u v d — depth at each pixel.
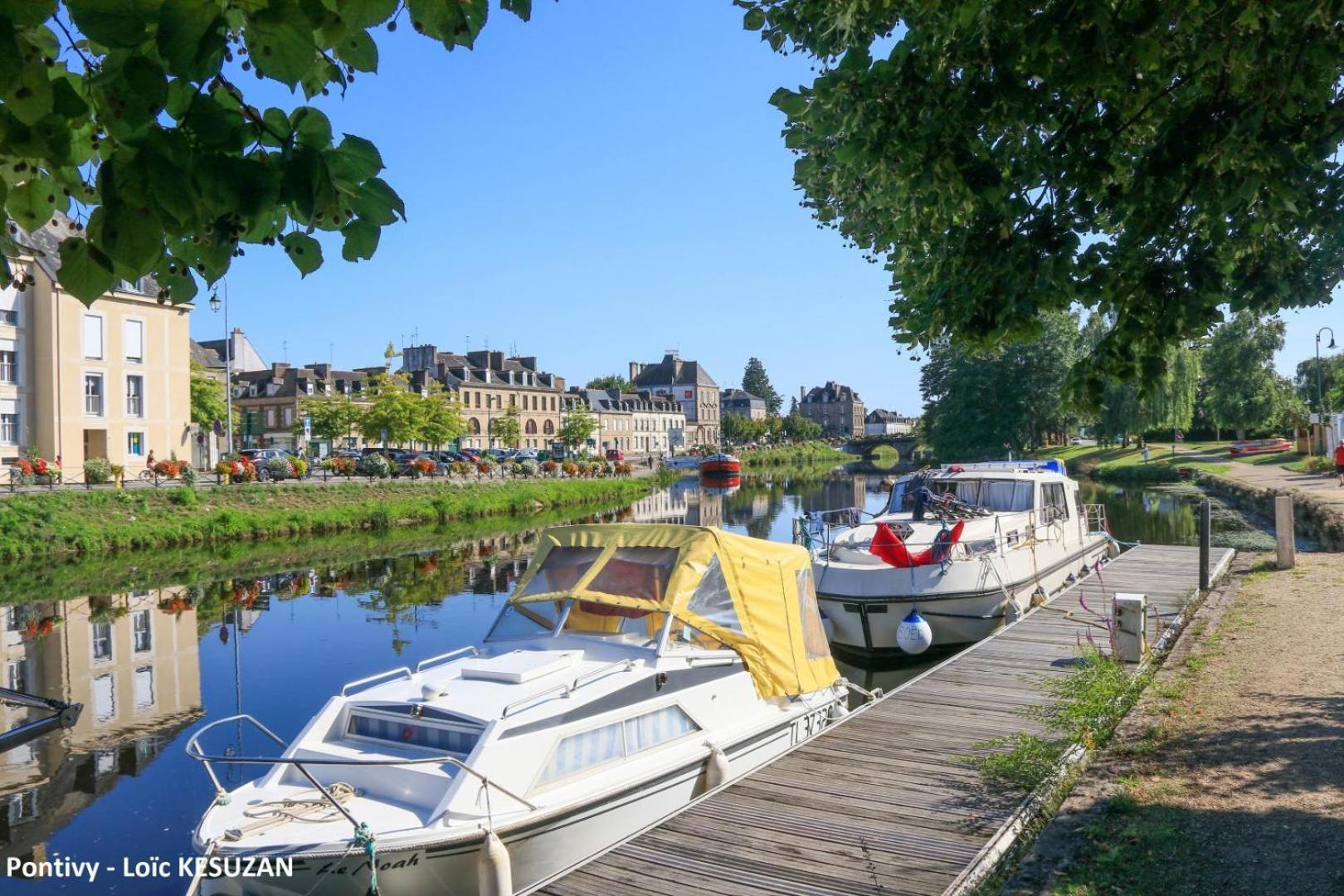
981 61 5.44
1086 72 5.10
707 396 142.25
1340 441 42.72
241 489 36.72
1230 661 9.61
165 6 2.16
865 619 13.44
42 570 25.66
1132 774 6.47
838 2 6.59
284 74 2.41
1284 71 5.21
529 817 5.85
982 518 15.43
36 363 38.59
